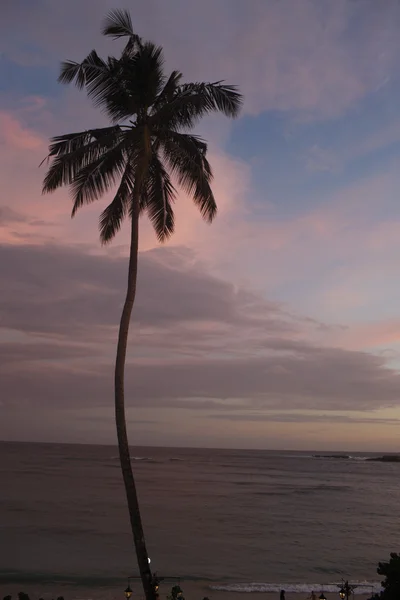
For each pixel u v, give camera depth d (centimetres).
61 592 2544
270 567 3225
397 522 5578
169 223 1513
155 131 1394
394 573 1395
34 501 6103
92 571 2950
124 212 1488
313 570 3178
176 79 1438
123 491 7581
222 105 1380
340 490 9581
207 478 11406
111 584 2697
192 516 5409
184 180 1369
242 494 8081
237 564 3278
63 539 3859
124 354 1289
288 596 2562
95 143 1334
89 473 10975
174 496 7312
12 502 5962
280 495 8206
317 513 6128
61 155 1358
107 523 4638
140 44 1409
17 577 2800
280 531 4666
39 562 3144
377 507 7000
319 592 2630
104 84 1407
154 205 1482
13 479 9019
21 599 1923
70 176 1373
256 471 15125
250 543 4000
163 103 1425
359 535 4619
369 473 16012
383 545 4119
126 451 1241
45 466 13088
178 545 3797
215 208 1383
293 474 14312
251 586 2742
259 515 5716
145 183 1465
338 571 3167
